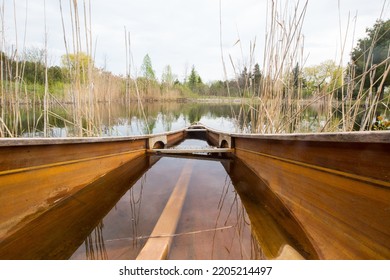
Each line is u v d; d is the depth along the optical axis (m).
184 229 1.19
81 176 1.65
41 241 1.07
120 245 1.06
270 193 1.62
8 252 0.98
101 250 1.02
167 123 7.53
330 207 1.02
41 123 5.49
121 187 1.82
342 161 0.95
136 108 12.22
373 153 0.81
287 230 1.16
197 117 9.88
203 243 1.07
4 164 1.07
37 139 1.20
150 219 1.31
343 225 0.93
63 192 1.46
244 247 1.04
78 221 1.26
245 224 1.24
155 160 2.79
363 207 0.85
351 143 0.90
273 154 1.65
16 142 1.08
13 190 1.12
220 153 3.23
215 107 16.59
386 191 0.77
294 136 1.19
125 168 2.30
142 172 2.27
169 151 2.90
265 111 2.57
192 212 1.38
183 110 13.40
